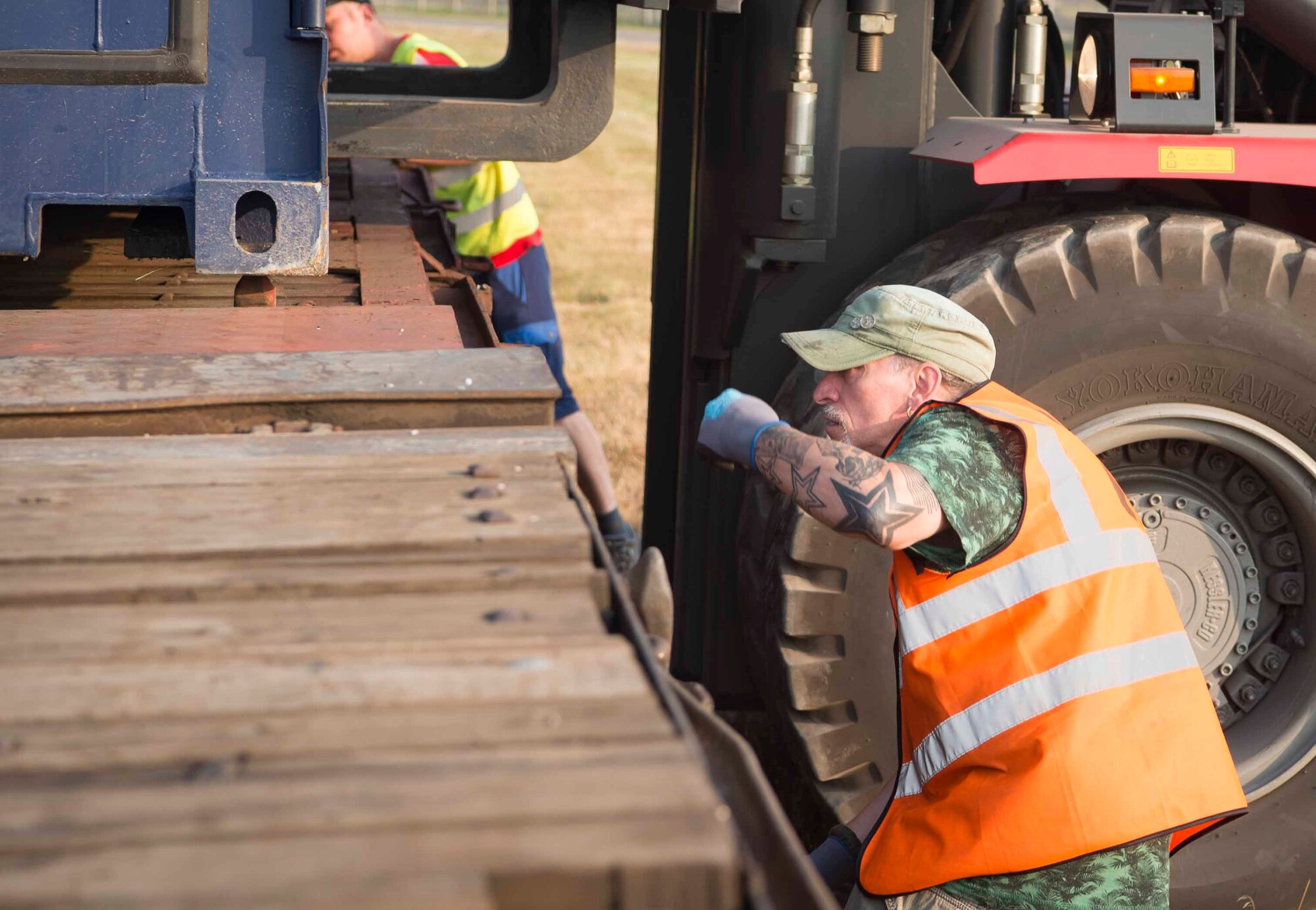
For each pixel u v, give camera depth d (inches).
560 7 127.2
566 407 190.2
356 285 123.5
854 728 110.2
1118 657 82.1
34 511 57.7
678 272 138.4
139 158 93.0
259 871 30.3
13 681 40.9
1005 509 81.7
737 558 120.7
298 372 78.1
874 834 89.8
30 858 30.9
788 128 114.0
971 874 81.4
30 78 91.1
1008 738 82.2
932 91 124.0
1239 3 109.3
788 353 124.6
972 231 121.0
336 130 126.6
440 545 54.7
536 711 39.5
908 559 86.5
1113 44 108.4
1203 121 108.6
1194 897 115.6
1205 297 108.4
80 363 79.1
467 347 114.3
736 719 146.3
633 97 1174.3
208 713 39.2
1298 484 113.3
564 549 55.1
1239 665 120.4
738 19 116.0
